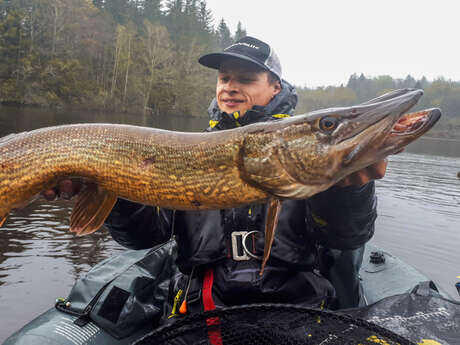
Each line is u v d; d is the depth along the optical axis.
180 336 1.64
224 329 1.66
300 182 1.85
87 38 50.59
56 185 2.05
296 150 1.82
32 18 44.44
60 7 46.56
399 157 21.28
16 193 2.04
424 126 1.62
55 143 2.01
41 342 2.09
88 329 2.30
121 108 49.47
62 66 43.59
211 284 2.14
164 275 3.09
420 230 6.87
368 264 3.47
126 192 2.01
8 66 41.03
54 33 45.78
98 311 2.35
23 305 3.63
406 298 1.96
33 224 5.99
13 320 3.38
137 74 53.97
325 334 1.60
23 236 5.43
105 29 53.72
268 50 2.67
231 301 2.13
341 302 2.67
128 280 2.63
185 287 2.32
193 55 58.94
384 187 11.03
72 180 2.07
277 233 2.18
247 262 2.14
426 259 5.52
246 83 2.64
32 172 2.01
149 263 2.98
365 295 2.98
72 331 2.24
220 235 2.18
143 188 1.98
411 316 1.80
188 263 2.21
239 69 2.63
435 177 13.79
